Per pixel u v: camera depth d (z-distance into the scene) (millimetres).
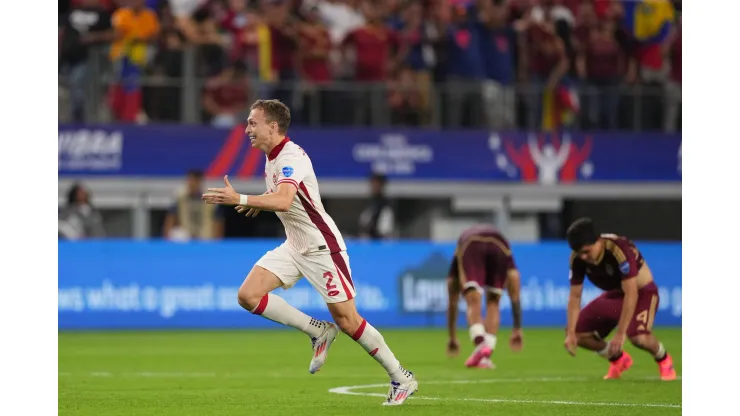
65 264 66750
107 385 37438
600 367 45062
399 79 76000
